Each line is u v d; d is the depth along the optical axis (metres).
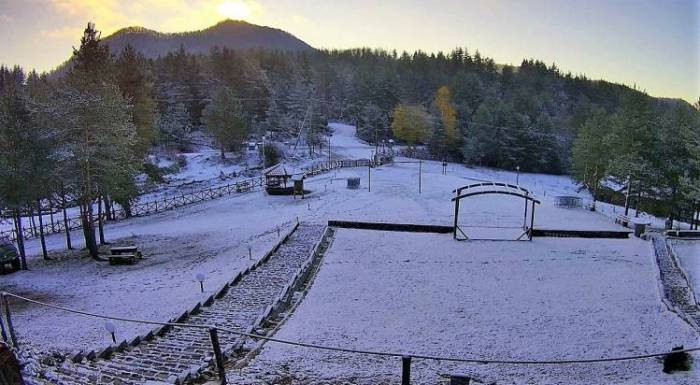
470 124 78.19
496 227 30.47
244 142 72.69
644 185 42.00
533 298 18.11
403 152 79.94
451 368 11.71
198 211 39.62
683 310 16.95
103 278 22.95
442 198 40.50
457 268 22.27
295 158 66.88
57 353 10.36
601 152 49.19
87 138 27.91
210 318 15.30
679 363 11.28
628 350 13.08
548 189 63.47
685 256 24.31
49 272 24.73
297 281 19.55
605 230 29.33
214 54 101.25
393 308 16.88
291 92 90.25
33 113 27.12
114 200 38.69
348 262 23.16
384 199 39.59
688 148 34.47
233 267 22.64
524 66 154.75
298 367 11.23
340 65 142.62
